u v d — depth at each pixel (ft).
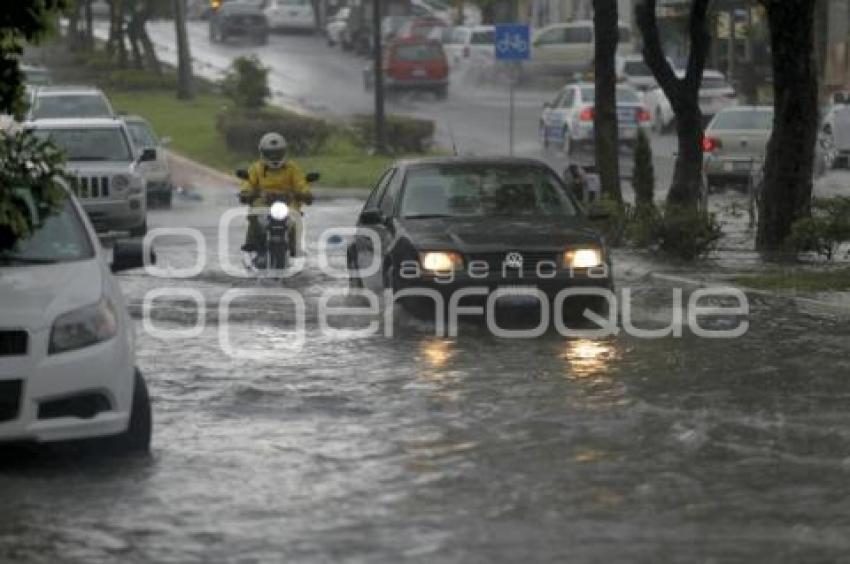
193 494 72.13
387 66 459.32
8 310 75.05
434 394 97.30
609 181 195.11
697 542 63.52
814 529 65.57
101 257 83.46
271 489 72.95
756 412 90.27
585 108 339.77
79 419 74.95
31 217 82.99
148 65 501.56
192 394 98.02
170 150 344.49
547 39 496.23
